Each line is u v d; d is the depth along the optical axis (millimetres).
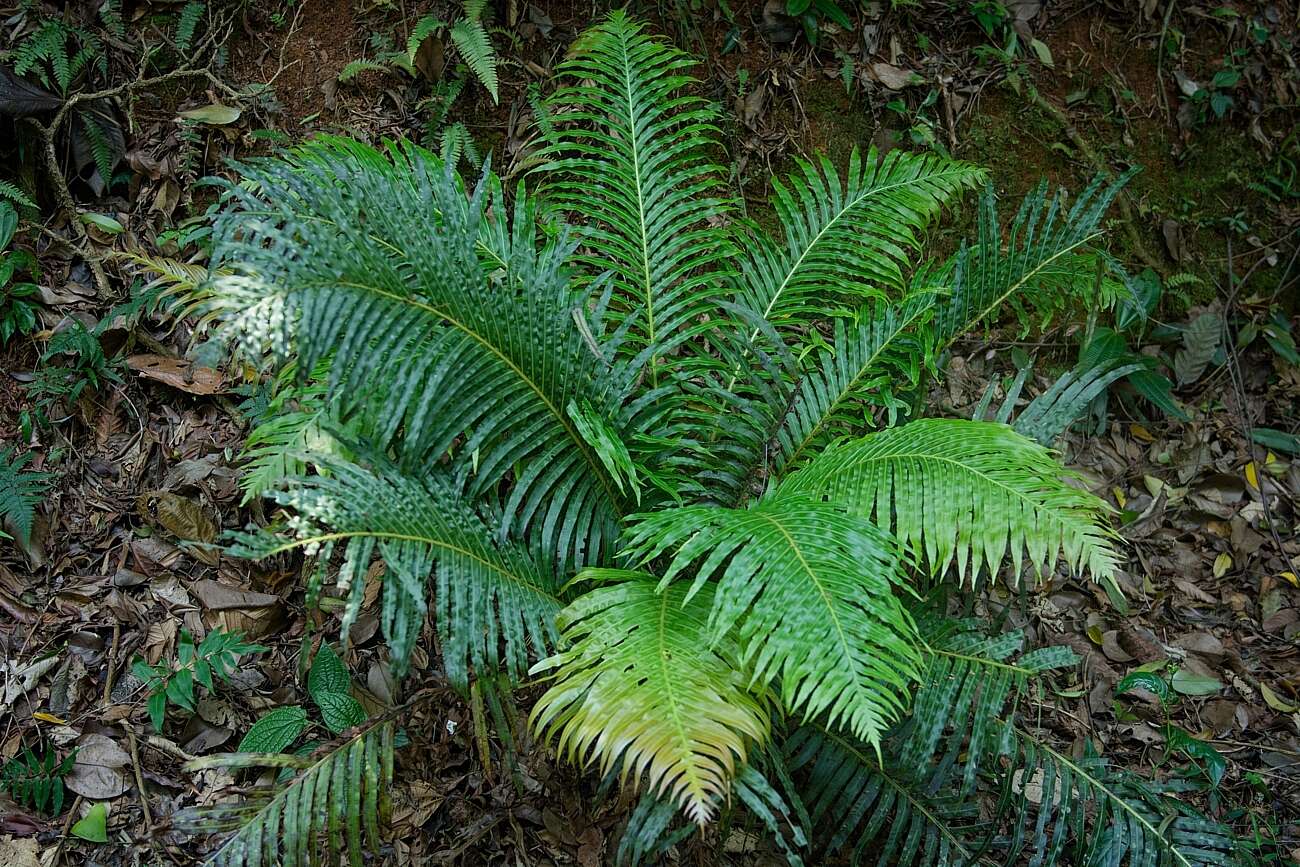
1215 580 3428
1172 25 4176
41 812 2338
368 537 1806
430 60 3361
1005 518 1989
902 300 2609
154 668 2441
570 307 2184
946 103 3811
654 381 2555
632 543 1967
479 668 1954
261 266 1768
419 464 2031
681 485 2375
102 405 2902
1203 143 4125
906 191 2742
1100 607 3277
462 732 2617
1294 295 4066
